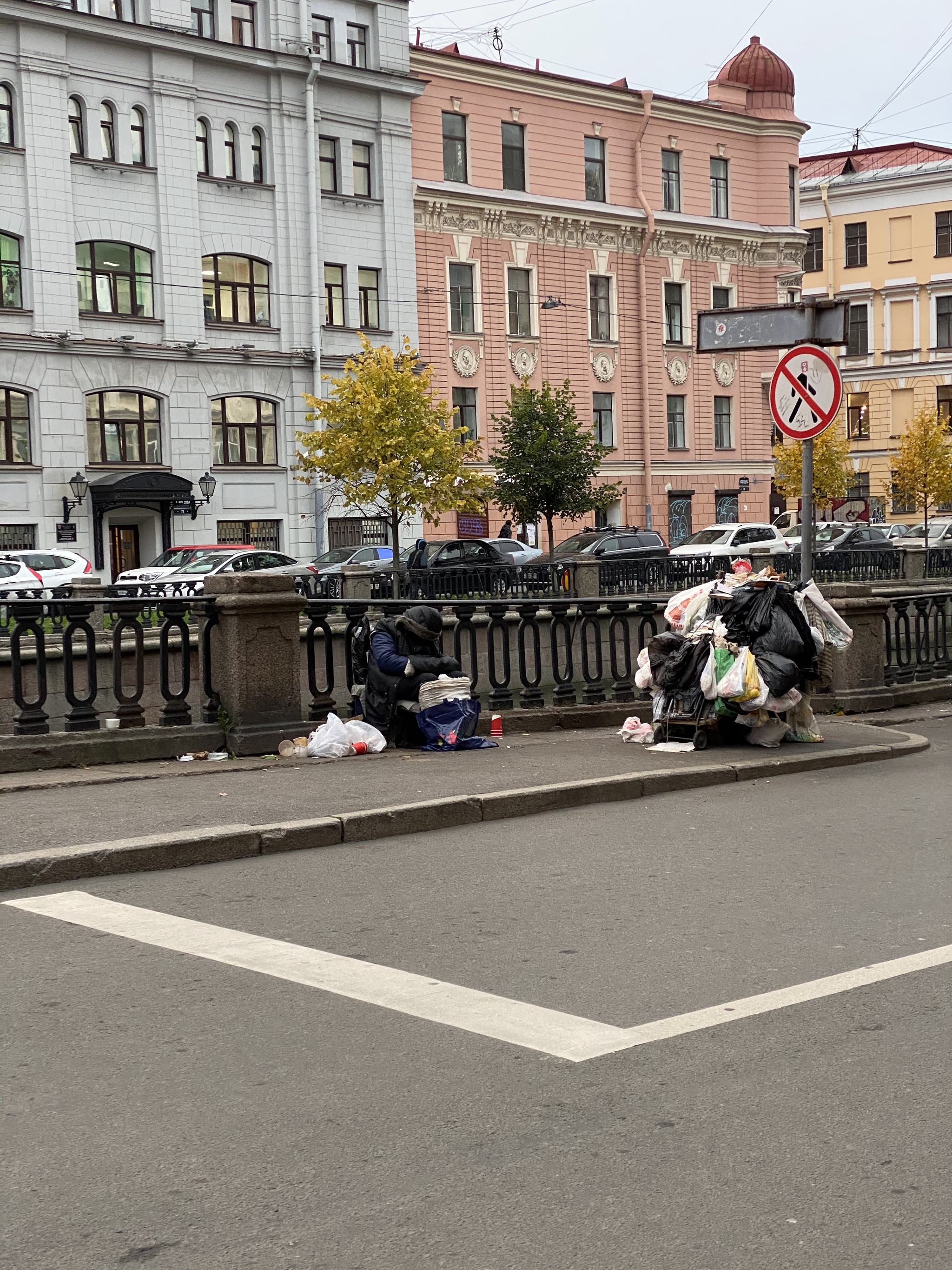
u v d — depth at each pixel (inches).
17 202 1384.1
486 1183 136.7
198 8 1515.7
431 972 204.2
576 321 1884.8
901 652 573.3
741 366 2085.4
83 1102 157.0
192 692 467.5
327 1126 150.3
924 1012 185.9
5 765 356.2
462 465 1423.5
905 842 298.2
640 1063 168.1
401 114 1673.2
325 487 1605.6
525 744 426.3
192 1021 183.2
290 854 284.8
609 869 271.7
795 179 2122.3
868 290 2566.4
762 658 407.5
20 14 1360.7
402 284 1686.8
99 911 238.1
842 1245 124.3
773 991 195.3
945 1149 143.6
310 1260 122.4
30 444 1407.5
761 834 306.8
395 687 412.8
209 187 1523.1
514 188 1824.6
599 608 513.0
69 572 1107.3
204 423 1524.4
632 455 1951.3
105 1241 126.0
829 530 1716.3
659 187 1966.0
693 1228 127.4
